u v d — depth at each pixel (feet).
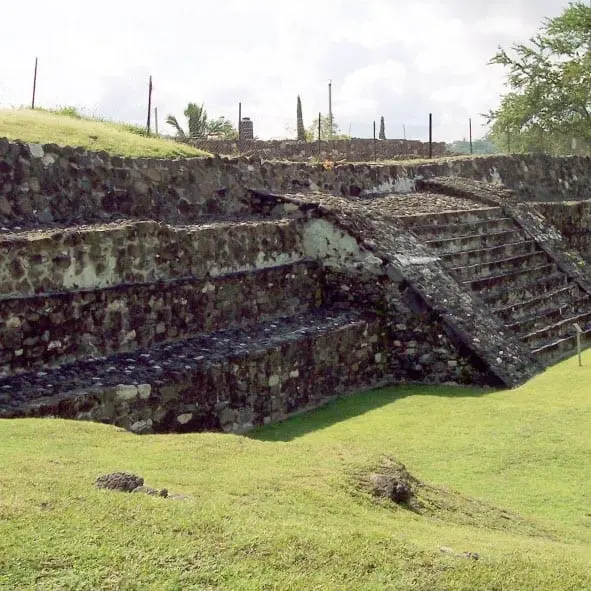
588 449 29.19
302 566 14.67
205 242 36.88
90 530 14.94
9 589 13.20
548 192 84.02
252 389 33.30
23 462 18.74
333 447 23.26
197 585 13.82
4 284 28.66
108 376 29.32
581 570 16.42
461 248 51.08
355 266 41.98
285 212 44.11
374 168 59.36
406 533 17.33
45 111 52.37
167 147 45.44
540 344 45.50
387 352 41.19
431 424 32.60
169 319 34.22
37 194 35.76
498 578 15.28
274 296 39.96
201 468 20.12
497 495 25.17
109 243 32.40
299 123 93.50
